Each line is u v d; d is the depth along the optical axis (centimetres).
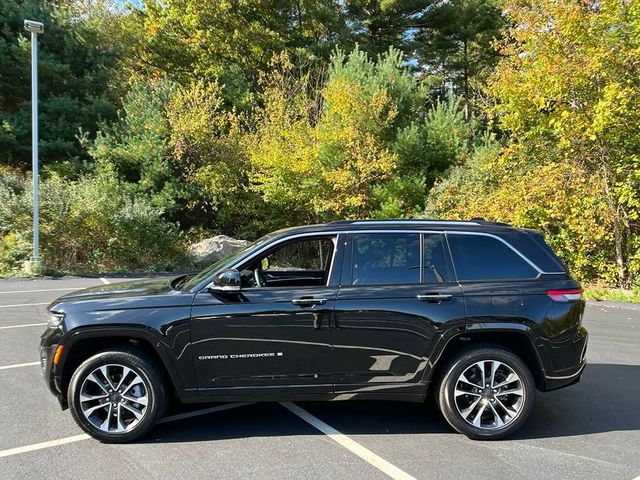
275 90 2022
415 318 411
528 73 1266
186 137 1880
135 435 398
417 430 432
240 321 402
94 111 2042
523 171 1359
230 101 2397
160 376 405
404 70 2178
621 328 830
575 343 426
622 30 1115
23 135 1922
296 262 564
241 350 403
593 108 1122
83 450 387
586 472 358
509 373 415
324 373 409
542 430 434
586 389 540
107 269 1569
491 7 3197
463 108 2562
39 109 2006
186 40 2795
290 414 466
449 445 402
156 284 462
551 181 1195
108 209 1603
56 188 1566
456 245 437
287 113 1911
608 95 1056
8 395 501
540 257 439
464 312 411
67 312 404
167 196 1820
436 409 483
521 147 1351
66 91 2092
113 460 370
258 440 408
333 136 1712
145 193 1838
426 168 1878
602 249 1222
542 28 1237
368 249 432
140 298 411
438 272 427
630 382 562
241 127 2047
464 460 375
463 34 3180
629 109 1086
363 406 489
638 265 1143
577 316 429
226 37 2780
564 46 1190
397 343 411
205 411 473
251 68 2747
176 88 2091
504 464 370
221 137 1962
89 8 2531
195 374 402
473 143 1902
